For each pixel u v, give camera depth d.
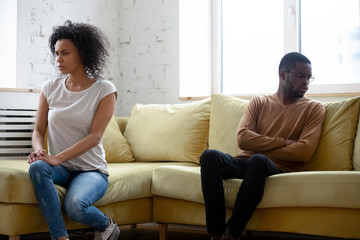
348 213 2.23
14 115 3.47
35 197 2.24
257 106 2.85
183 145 3.29
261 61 4.01
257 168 2.33
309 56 3.73
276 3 3.94
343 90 3.49
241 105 3.16
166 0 4.09
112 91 2.44
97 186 2.31
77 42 2.40
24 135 3.47
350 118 2.69
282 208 2.37
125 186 2.63
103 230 2.32
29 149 3.49
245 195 2.33
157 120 3.44
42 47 3.80
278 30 3.93
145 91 4.18
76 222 2.39
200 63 4.14
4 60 3.65
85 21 4.06
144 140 3.39
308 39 3.73
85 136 2.40
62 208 2.31
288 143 2.62
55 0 3.88
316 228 2.29
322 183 2.25
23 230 2.25
